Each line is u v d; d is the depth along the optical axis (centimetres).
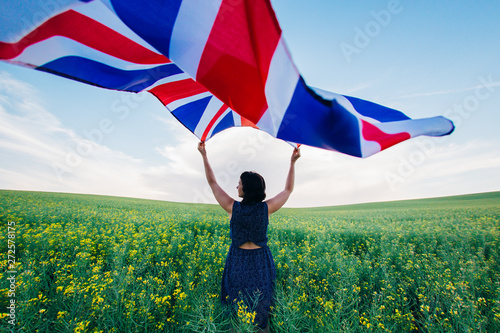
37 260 366
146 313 217
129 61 162
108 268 377
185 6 106
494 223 1003
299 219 1450
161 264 354
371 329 205
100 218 888
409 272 361
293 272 343
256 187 236
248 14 102
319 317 225
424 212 2203
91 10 120
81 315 219
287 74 111
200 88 220
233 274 234
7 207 995
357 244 616
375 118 151
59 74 147
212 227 833
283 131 133
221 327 227
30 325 203
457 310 227
